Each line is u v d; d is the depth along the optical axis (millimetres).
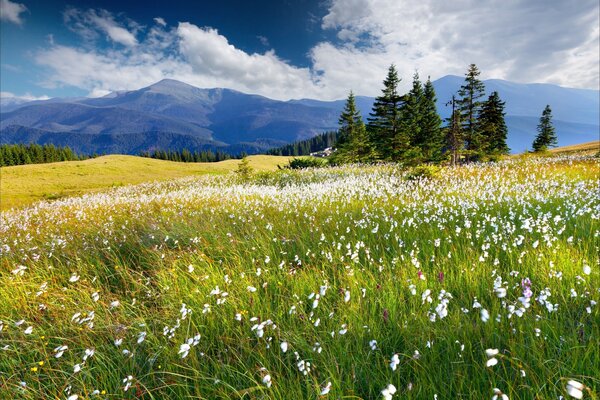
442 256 4809
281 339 3277
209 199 14289
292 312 3605
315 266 5188
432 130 47312
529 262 4328
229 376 2922
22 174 67688
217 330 3600
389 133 45125
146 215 11445
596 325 2803
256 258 5750
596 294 3232
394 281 4262
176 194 18156
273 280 4645
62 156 134750
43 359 3510
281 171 32969
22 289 4977
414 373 2652
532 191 10250
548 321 2920
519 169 18500
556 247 4578
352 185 14625
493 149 43562
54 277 5508
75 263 6191
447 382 2555
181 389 2848
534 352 2568
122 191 29344
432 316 2811
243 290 4309
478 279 3965
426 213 7891
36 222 13086
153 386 2953
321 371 2820
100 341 3641
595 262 4094
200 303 4105
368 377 2691
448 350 2811
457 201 9398
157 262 5688
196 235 7160
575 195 8852
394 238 6004
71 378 3107
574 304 3295
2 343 3756
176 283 4695
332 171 28672
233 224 8219
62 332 3846
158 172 78438
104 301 4582
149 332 3549
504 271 4230
